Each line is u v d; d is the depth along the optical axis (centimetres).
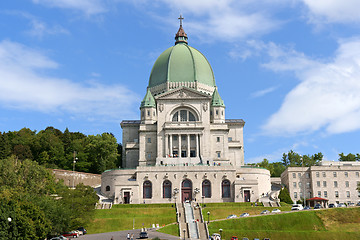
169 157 14962
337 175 14988
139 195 13600
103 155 17138
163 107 15475
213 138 15638
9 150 16650
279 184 16075
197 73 17112
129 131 17338
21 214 8638
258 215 11100
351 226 10988
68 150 17800
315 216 11250
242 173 14575
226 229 10469
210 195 13650
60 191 11338
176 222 10856
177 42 18738
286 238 10238
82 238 9275
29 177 11919
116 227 10806
